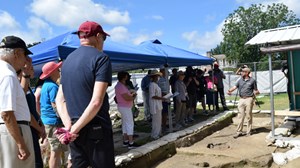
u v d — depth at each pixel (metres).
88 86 2.56
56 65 4.75
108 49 6.35
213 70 12.57
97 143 2.55
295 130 8.98
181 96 9.37
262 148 7.46
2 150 2.85
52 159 4.68
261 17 50.03
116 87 6.97
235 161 6.59
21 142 2.86
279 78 19.44
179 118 9.43
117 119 11.68
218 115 11.39
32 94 3.89
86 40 2.68
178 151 7.49
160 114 7.92
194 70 11.34
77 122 2.46
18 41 3.08
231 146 7.83
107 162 2.60
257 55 48.69
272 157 6.74
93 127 2.54
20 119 2.98
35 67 6.21
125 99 6.88
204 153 7.18
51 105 4.64
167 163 6.76
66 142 2.47
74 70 2.61
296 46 7.11
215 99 12.67
